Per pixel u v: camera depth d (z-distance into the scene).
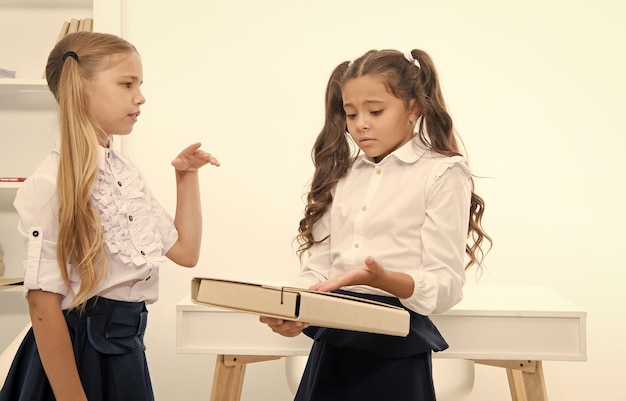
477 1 2.73
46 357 1.37
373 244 1.44
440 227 1.40
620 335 2.75
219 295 1.17
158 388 2.78
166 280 2.76
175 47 2.74
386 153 1.51
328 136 1.61
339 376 1.43
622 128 2.73
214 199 2.77
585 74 2.73
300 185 2.76
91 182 1.41
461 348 1.74
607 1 2.72
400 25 2.74
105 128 1.52
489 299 1.91
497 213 2.75
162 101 2.75
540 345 1.74
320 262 1.57
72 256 1.39
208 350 1.79
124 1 2.73
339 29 2.74
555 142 2.74
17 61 2.73
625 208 2.73
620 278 2.75
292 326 1.29
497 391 2.76
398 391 1.38
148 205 1.56
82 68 1.50
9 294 2.75
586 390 2.76
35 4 2.71
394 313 1.22
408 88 1.46
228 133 2.75
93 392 1.40
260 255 2.77
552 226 2.75
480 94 2.74
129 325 1.45
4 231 2.74
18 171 2.75
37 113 2.74
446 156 1.47
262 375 2.78
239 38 2.74
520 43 2.73
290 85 2.75
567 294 2.75
